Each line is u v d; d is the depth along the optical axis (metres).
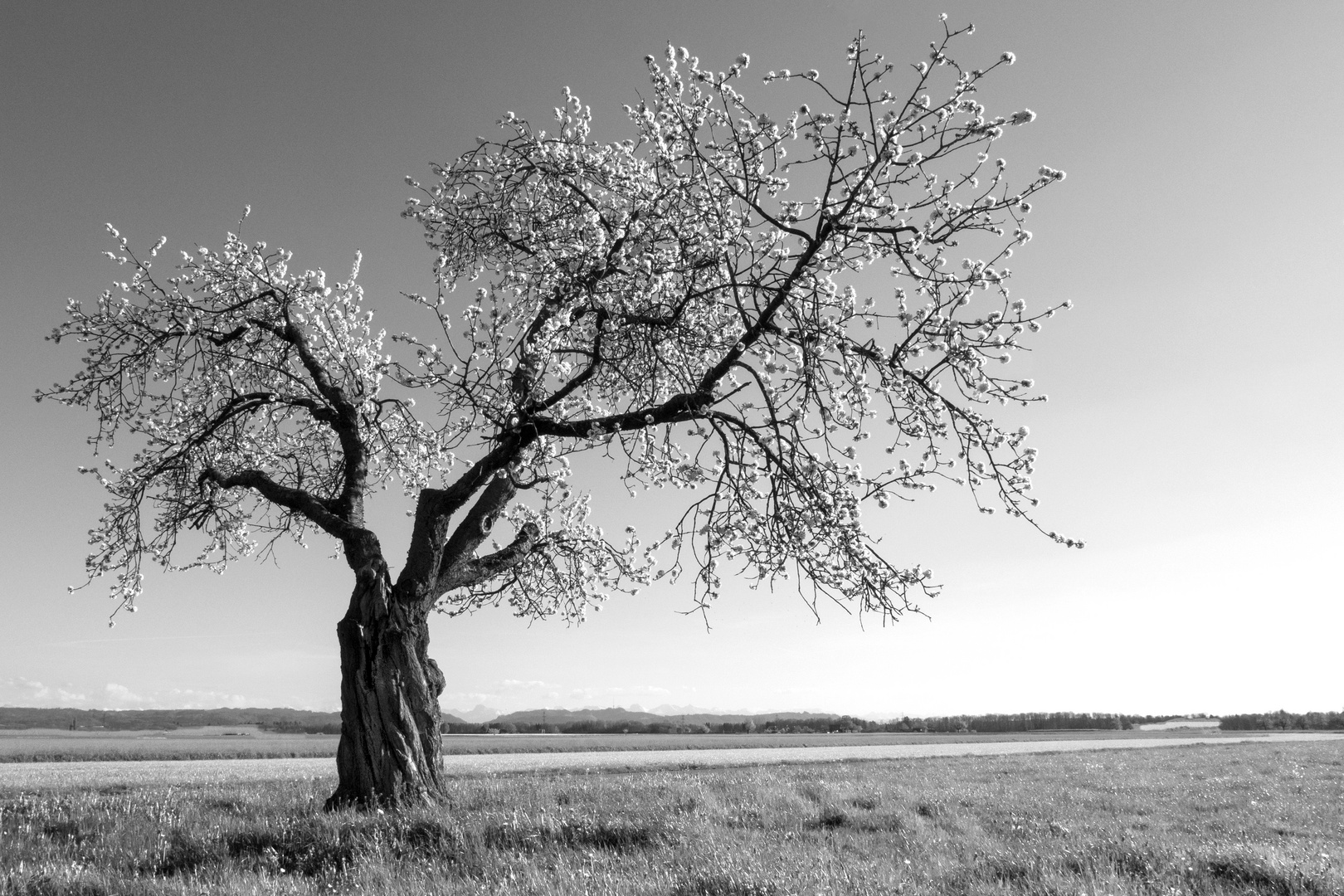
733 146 9.47
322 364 15.46
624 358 11.56
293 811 11.23
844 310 9.98
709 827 10.13
